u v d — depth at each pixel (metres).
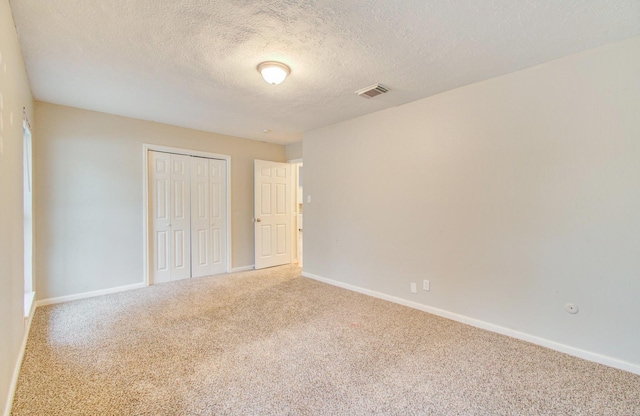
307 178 4.64
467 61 2.37
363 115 3.77
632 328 2.05
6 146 1.68
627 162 2.06
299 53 2.26
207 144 4.67
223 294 3.76
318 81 2.75
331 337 2.58
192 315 3.06
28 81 2.71
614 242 2.11
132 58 2.32
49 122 3.34
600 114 2.15
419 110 3.21
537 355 2.28
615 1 1.66
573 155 2.27
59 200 3.42
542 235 2.42
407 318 3.00
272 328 2.76
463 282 2.90
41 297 3.31
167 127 4.25
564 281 2.32
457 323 2.89
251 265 5.27
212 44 2.13
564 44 2.12
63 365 2.11
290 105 3.41
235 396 1.80
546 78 2.38
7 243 1.70
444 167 3.02
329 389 1.87
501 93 2.62
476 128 2.78
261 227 5.24
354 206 3.93
